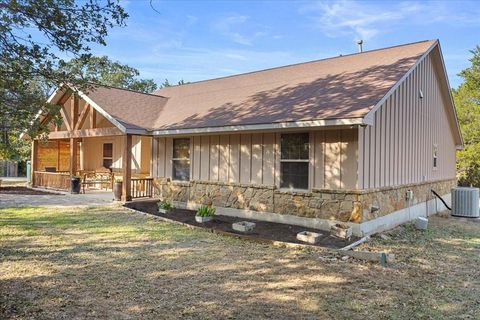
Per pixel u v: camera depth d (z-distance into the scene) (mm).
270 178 9461
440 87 13195
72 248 6492
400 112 9930
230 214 10328
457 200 12016
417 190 11188
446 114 14250
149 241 7172
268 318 3836
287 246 6953
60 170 19406
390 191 9289
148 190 12969
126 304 4105
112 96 14078
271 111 9211
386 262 6074
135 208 11281
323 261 6059
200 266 5609
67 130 15969
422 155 11688
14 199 12984
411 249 7191
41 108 5082
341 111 7520
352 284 4977
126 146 12125
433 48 11344
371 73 9648
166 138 12359
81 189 16250
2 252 6133
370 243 7520
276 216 9297
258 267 5641
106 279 4918
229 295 4457
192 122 10852
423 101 11641
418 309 4207
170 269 5426
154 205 11898
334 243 7258
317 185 8531
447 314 4098
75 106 14648
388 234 8508
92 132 13680
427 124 12078
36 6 4324
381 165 8852
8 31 4355
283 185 9219
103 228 8281
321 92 9430
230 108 10961
